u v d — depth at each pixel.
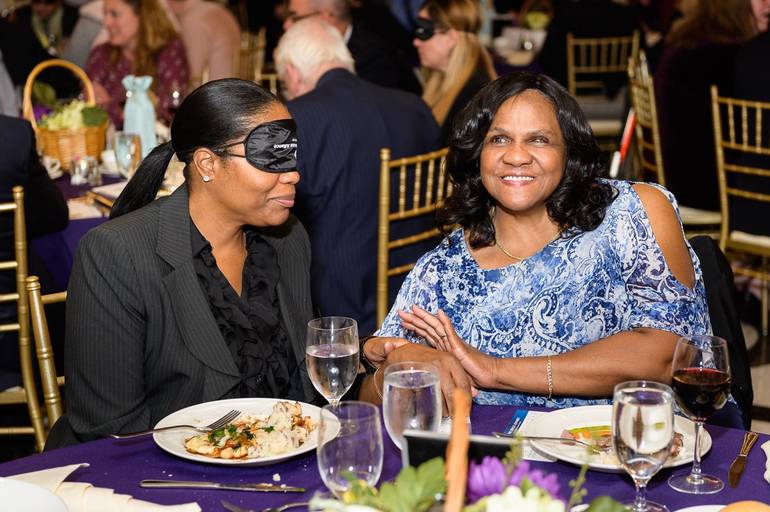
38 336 2.15
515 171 1.86
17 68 5.58
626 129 4.55
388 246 3.13
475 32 3.98
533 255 1.93
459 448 0.92
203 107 1.80
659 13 6.12
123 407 1.83
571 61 6.18
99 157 3.83
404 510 0.96
